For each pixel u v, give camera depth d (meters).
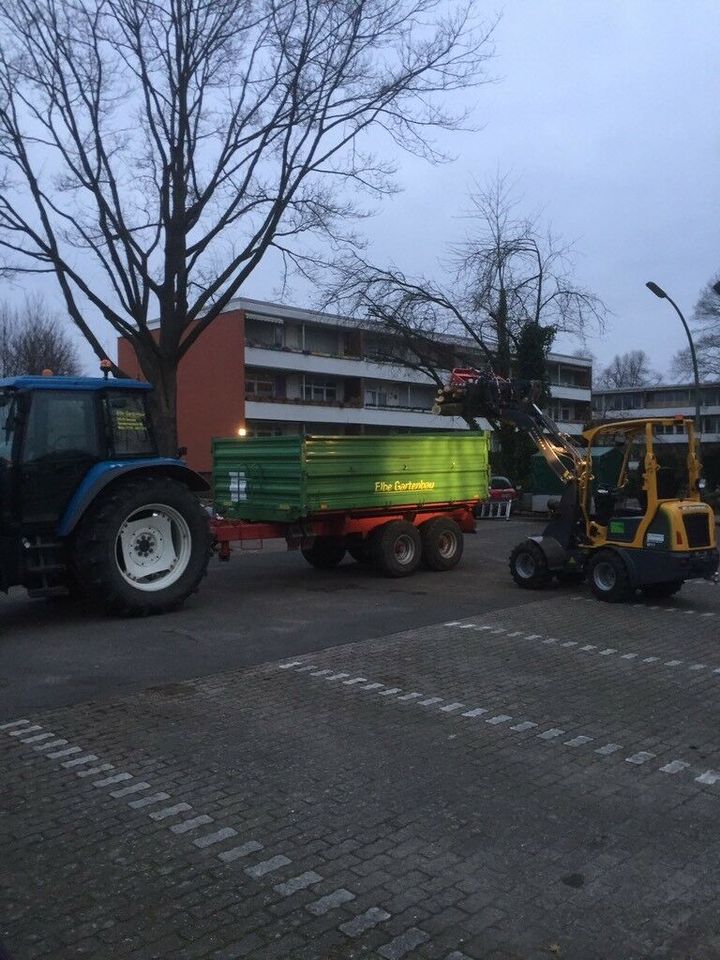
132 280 16.94
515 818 4.52
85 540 9.57
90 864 4.04
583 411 64.69
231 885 3.83
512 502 28.69
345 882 3.85
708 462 35.44
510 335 28.09
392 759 5.40
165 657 8.06
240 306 45.91
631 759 5.41
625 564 10.80
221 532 11.70
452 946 3.36
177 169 16.83
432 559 13.62
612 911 3.60
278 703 6.62
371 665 7.78
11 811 4.66
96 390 9.92
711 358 47.69
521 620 9.88
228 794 4.86
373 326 29.16
